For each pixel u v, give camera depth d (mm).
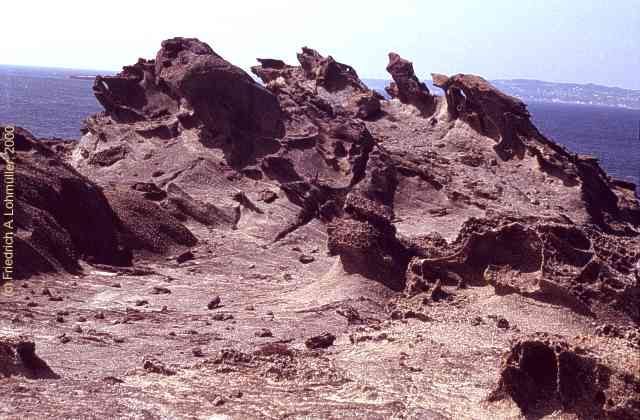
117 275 54250
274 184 77938
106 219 59000
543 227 44531
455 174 83750
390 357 35562
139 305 46875
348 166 80500
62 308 44594
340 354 36438
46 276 50438
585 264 43844
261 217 72688
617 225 83188
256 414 27125
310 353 35844
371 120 95688
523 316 42406
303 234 71375
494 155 87875
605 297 42312
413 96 97688
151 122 86625
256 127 83312
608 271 43312
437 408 28828
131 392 28875
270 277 57500
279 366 32344
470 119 90875
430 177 81188
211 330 41438
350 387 30703
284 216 73125
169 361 34281
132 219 61719
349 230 50250
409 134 93500
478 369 34062
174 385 30188
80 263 54844
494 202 78938
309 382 31109
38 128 170625
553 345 28219
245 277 57250
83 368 32656
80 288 49656
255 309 47188
